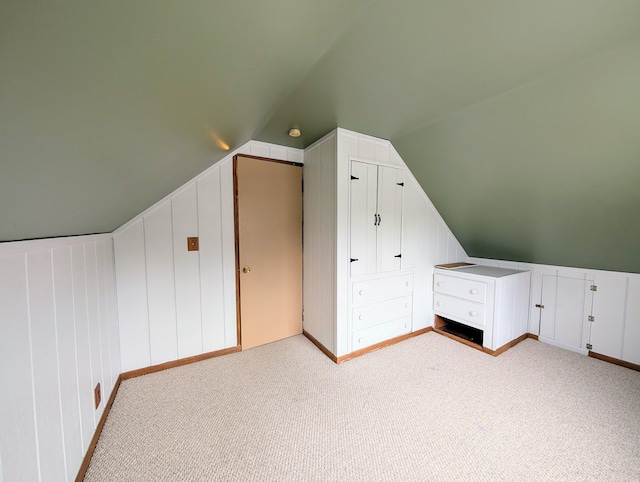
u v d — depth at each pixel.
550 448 1.42
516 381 2.03
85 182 0.94
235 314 2.50
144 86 0.66
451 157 2.29
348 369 2.20
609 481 1.24
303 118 1.96
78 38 0.41
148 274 2.12
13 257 0.84
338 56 1.22
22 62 0.39
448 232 3.17
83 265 1.41
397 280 2.69
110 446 1.43
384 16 0.98
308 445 1.44
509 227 2.61
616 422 1.60
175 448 1.42
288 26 0.80
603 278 2.38
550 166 1.86
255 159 2.51
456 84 1.51
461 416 1.66
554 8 0.98
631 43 1.14
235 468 1.31
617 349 2.30
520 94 1.58
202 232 2.31
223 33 0.65
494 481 1.25
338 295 2.27
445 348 2.60
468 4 0.95
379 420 1.63
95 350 1.52
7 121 0.47
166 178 1.66
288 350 2.53
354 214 2.32
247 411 1.71
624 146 1.51
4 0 0.31
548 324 2.73
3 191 0.62
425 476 1.27
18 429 0.84
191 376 2.10
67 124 0.60
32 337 0.93
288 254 2.76
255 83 1.08
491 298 2.49
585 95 1.41
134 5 0.43
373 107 1.80
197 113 1.04
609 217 1.94
